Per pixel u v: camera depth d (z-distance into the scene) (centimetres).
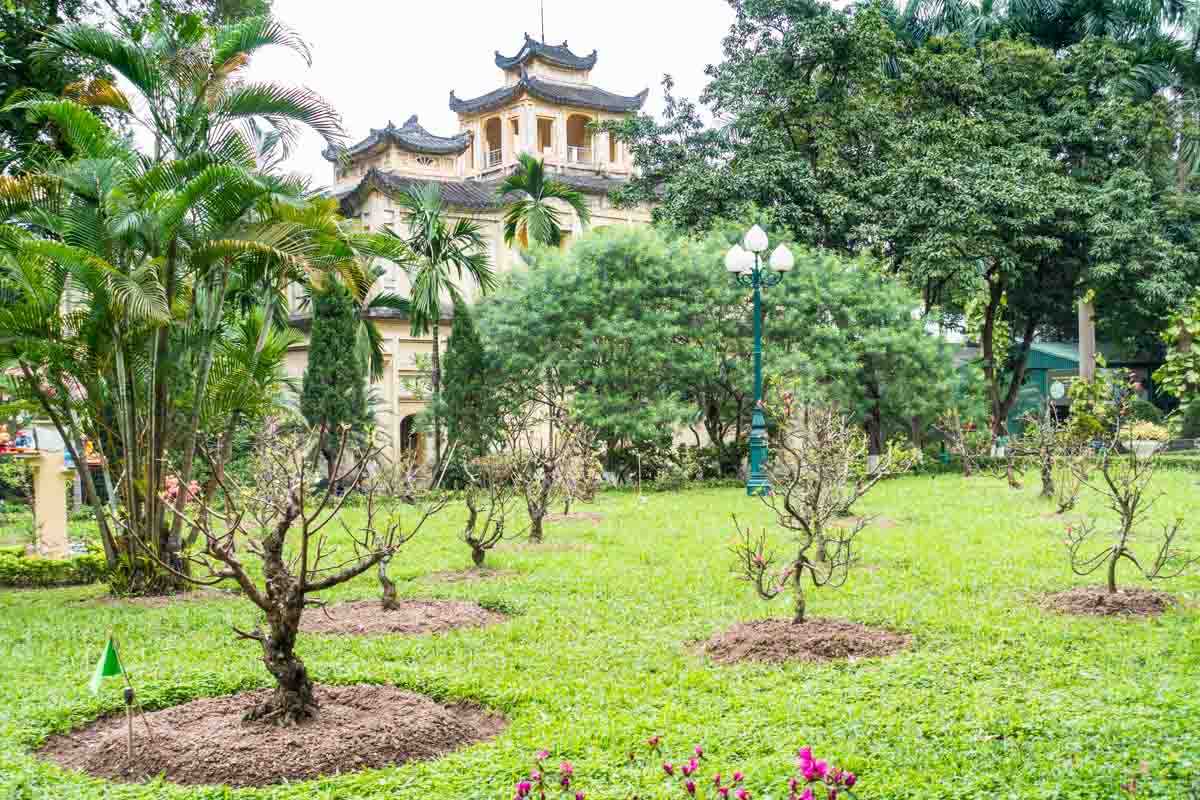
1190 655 845
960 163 3078
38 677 901
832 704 742
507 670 880
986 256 3103
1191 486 2356
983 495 2272
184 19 1345
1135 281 3186
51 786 628
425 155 3656
